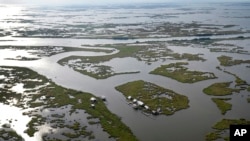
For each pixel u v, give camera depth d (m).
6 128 77.69
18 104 94.75
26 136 73.44
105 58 160.00
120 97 101.12
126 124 79.75
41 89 109.62
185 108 90.69
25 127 78.62
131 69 137.50
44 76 126.19
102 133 74.81
